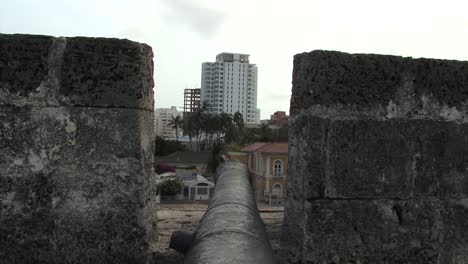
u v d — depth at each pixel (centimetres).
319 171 296
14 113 280
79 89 281
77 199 285
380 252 306
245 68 10381
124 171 286
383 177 304
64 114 281
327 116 295
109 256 288
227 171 475
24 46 278
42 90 280
